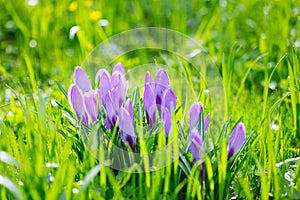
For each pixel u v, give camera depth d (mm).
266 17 1497
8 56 1449
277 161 938
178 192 843
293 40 1337
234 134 835
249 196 812
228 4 1601
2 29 1589
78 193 764
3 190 810
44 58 1393
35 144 835
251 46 1418
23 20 1567
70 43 1472
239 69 1302
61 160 840
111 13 1541
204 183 820
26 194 785
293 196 833
